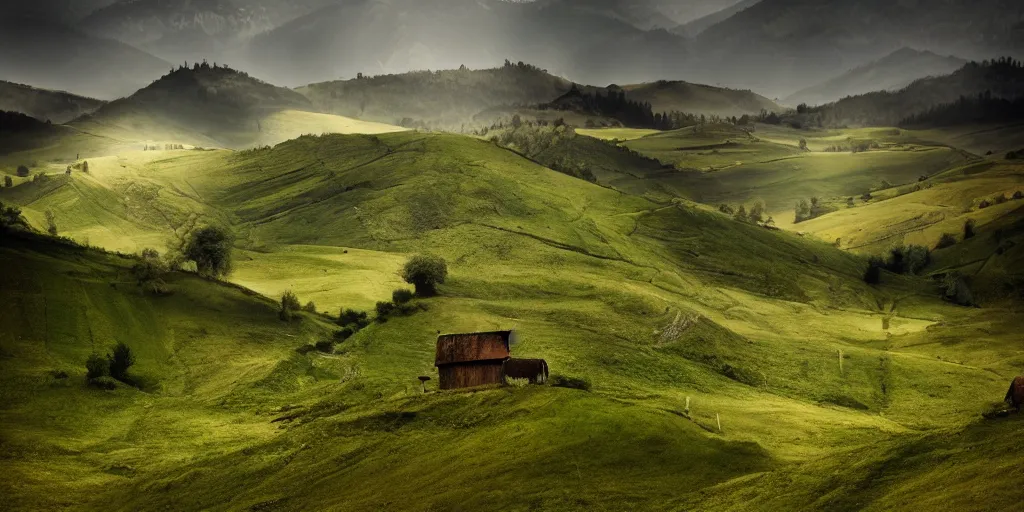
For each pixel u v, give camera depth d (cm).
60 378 13762
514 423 8856
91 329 16188
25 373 13738
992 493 5622
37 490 9625
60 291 17112
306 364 16612
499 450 8200
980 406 15488
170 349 16575
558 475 7525
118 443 11619
